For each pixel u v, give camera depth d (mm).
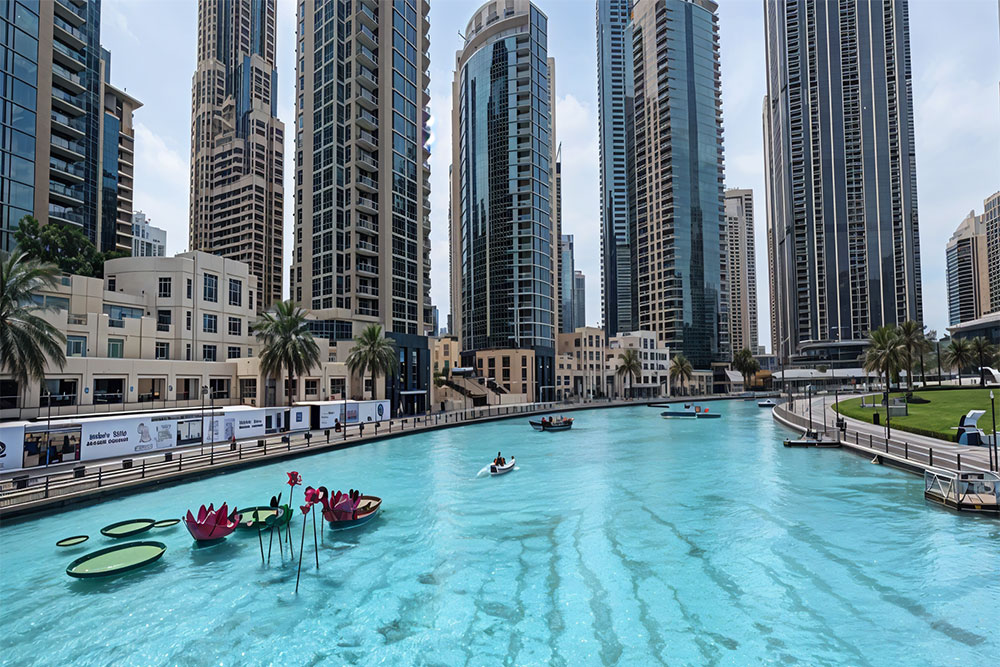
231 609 16328
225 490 29906
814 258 186125
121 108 106562
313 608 16375
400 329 81688
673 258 170750
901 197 180875
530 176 137250
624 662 13266
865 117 183250
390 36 82500
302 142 84875
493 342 138625
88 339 45188
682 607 16141
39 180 62969
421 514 26438
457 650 13953
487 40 150500
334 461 40406
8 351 31031
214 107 157500
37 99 63125
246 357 61875
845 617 15289
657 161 178375
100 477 27562
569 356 129125
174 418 39688
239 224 145625
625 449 48094
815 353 182750
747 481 32938
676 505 27625
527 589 17609
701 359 169750
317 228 80500
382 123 81562
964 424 38250
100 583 18031
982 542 20344
